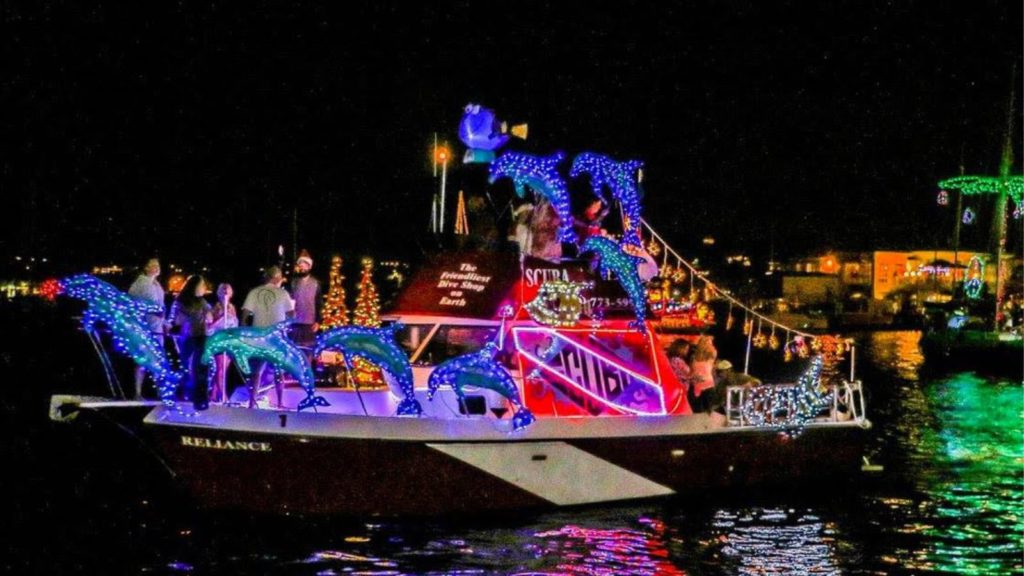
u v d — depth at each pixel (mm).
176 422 12891
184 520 13820
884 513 15281
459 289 14273
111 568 12055
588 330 14586
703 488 15109
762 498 15656
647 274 15336
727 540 13617
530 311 14070
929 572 12688
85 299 12789
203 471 13086
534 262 14469
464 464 13484
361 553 12500
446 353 14523
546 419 13852
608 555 12766
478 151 15055
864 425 16297
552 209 14695
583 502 14328
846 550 13406
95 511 14445
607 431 14219
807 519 14766
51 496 15266
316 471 13070
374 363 13391
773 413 15430
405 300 14414
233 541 12930
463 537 13188
